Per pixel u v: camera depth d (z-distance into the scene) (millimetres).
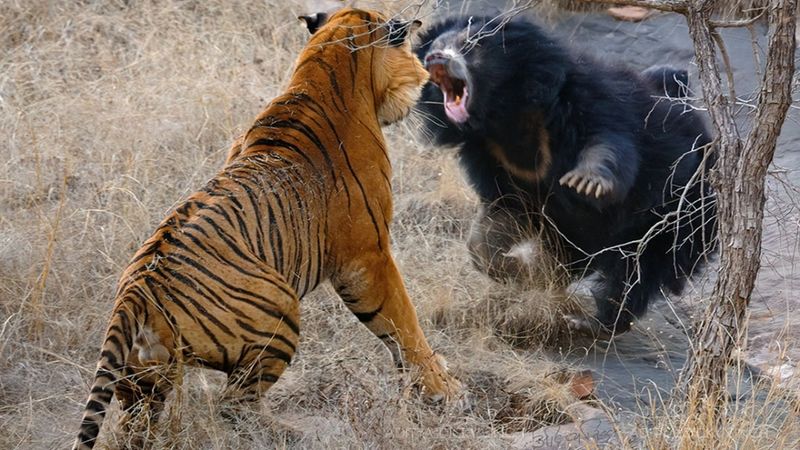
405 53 10352
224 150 13914
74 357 10258
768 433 9164
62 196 11836
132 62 15914
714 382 9102
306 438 8930
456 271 12555
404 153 14984
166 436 8359
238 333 8289
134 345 8000
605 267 12062
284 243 8867
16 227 11828
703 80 8992
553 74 11438
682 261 12117
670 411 9312
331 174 9398
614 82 11789
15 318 10562
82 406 9406
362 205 9539
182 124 14430
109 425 8586
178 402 8312
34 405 9422
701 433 8547
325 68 9734
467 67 11492
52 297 10922
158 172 13438
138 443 8188
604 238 11977
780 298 12695
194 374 9602
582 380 10852
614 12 18531
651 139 11805
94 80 15680
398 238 13328
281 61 16672
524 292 12148
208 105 14852
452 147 12570
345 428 8984
